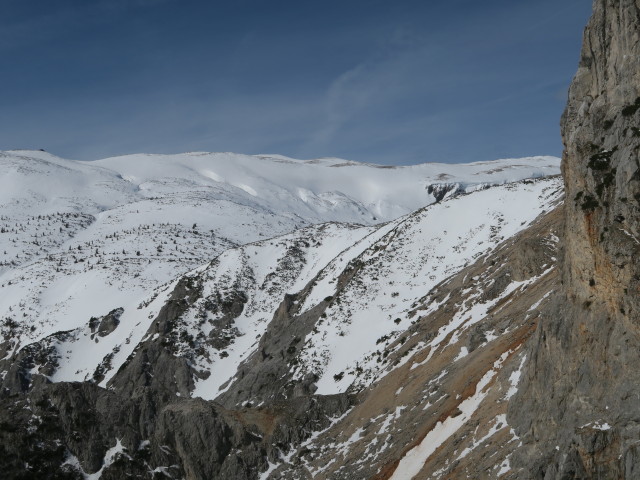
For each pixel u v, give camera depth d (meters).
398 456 62.22
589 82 47.12
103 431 82.69
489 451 49.03
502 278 83.38
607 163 42.94
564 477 38.94
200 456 80.94
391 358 88.94
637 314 39.25
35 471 76.12
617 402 39.19
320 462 74.00
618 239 40.66
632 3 43.09
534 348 48.81
